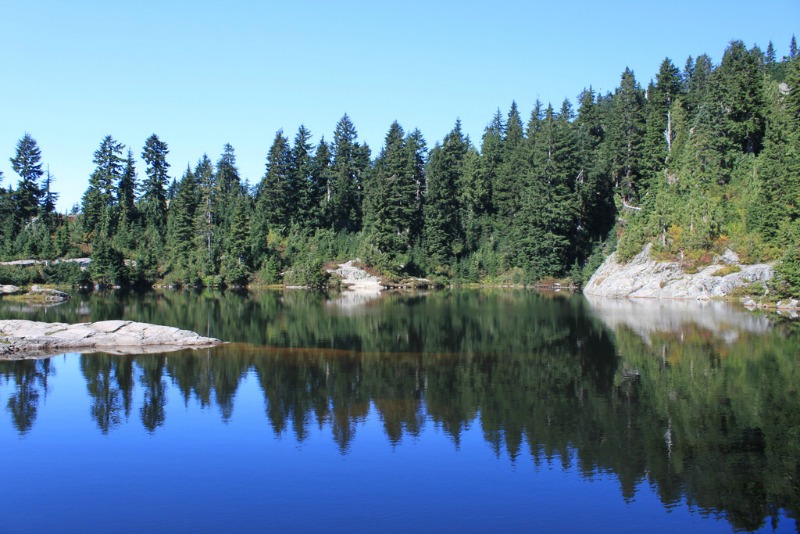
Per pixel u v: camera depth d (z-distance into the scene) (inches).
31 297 2445.9
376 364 1083.3
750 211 2315.5
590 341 1312.7
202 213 3567.9
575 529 476.4
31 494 547.5
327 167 3988.7
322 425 732.7
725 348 1177.4
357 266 3444.9
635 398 831.7
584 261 3336.6
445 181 3617.1
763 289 2059.5
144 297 2655.0
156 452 649.6
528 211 3321.9
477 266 3619.6
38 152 3651.6
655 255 2551.7
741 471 577.9
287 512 507.5
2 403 842.8
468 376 982.4
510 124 4345.5
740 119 2743.6
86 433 713.6
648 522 486.9
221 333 1471.5
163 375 999.6
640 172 3115.2
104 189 3713.1
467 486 555.5
